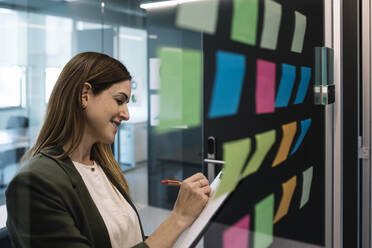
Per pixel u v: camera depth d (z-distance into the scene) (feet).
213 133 3.07
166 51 4.20
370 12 3.82
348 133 3.48
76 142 1.61
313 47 2.62
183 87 4.32
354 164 3.51
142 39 4.25
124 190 2.05
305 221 2.74
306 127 2.67
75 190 1.51
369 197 3.91
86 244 1.37
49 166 1.40
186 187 1.76
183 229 1.67
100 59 1.65
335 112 2.93
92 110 1.63
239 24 2.76
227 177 2.15
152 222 4.46
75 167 1.65
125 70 1.75
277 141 2.56
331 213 2.95
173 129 4.55
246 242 2.30
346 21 3.39
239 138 2.69
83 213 1.46
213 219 1.87
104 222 1.62
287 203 2.62
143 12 4.11
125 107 1.73
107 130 1.68
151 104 4.53
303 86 2.59
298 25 2.54
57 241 1.20
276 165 2.52
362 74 3.87
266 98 2.61
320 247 2.84
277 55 2.58
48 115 1.56
